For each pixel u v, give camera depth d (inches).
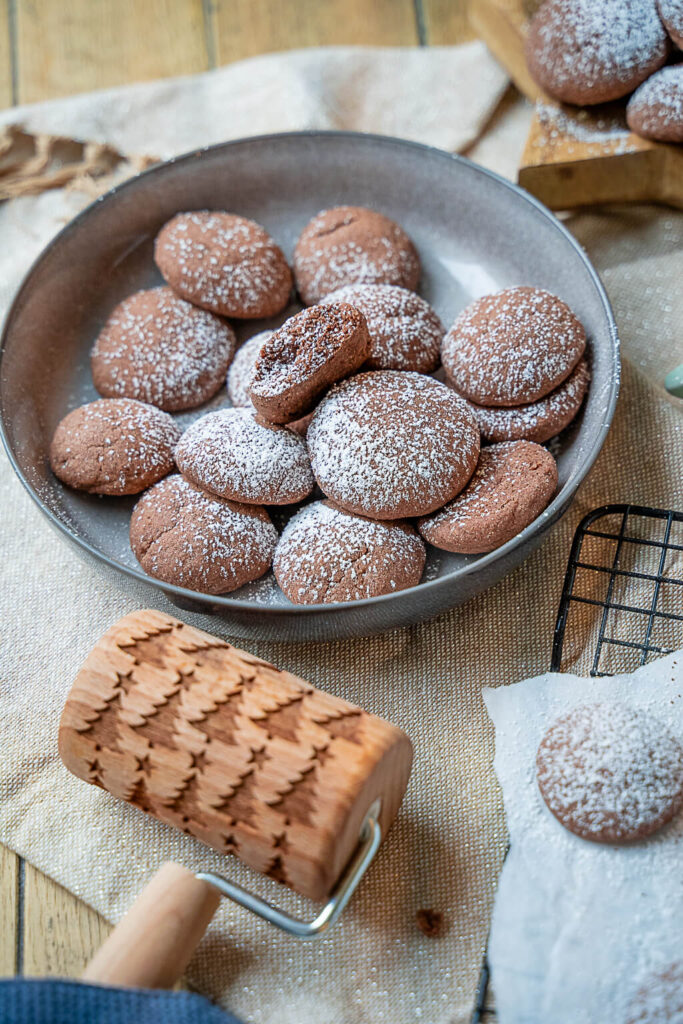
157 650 17.9
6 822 19.3
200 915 17.1
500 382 20.2
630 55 21.8
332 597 19.0
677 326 22.5
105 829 19.1
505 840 18.8
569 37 22.1
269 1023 17.9
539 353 20.1
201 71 26.2
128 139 25.1
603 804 17.7
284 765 17.2
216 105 25.3
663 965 17.0
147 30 26.5
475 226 22.5
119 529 20.6
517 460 19.7
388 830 18.9
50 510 19.3
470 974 18.0
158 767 17.5
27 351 21.4
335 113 25.1
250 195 23.1
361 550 19.2
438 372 21.4
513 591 20.6
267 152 22.6
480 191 22.1
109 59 26.3
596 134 22.5
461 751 19.5
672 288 22.8
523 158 22.5
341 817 16.9
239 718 17.5
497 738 18.7
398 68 25.4
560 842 17.9
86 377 22.1
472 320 20.7
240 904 17.3
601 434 19.3
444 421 19.6
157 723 17.5
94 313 22.5
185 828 17.8
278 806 17.1
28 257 24.1
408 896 18.5
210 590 19.6
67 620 20.8
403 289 21.5
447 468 19.3
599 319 20.6
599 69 21.9
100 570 19.2
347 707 17.8
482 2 24.3
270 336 20.4
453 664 20.1
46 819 19.3
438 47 25.6
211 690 17.6
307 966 18.2
